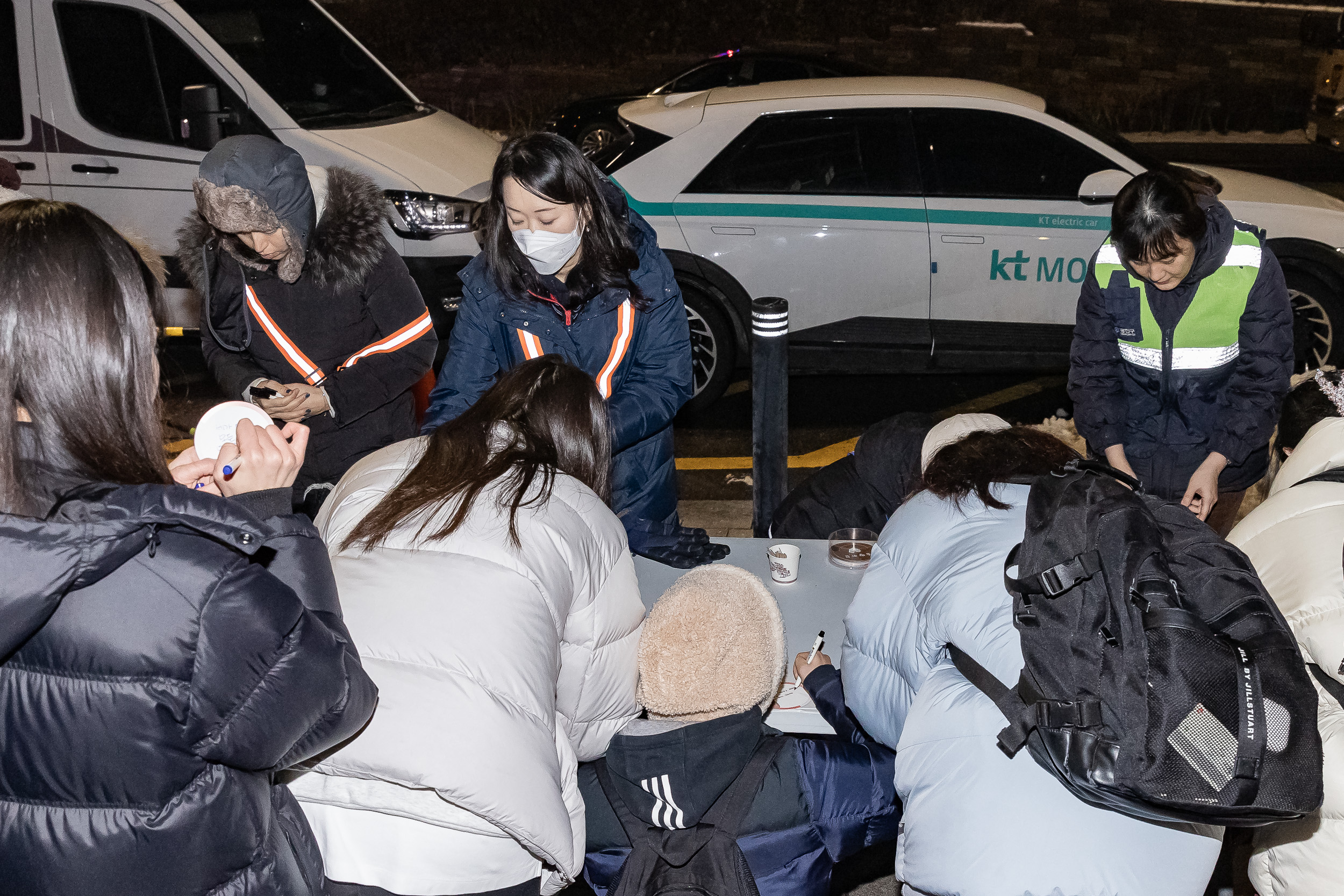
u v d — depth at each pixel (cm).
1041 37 1642
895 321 548
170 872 137
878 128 533
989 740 172
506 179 260
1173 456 314
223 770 140
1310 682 162
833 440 570
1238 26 1611
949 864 172
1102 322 310
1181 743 155
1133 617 162
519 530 179
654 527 294
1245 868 266
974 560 180
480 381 289
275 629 136
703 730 182
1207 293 293
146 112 559
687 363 296
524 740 164
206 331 311
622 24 1659
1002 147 532
